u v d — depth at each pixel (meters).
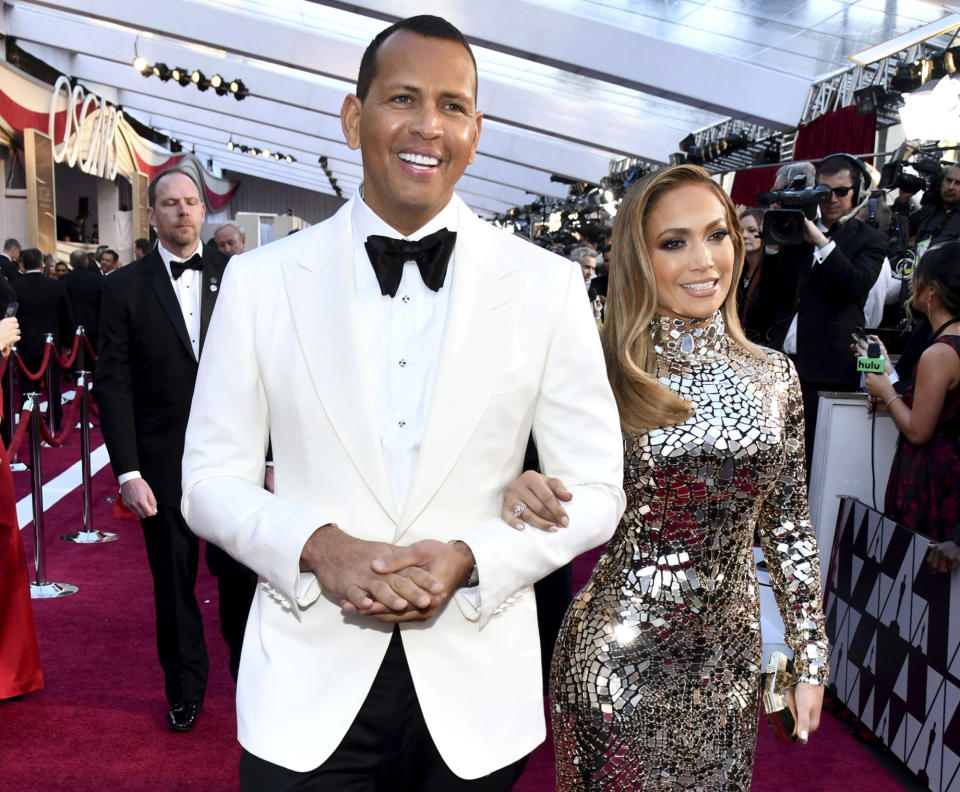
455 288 1.36
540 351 1.38
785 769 2.75
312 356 1.33
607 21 9.45
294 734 1.30
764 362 1.82
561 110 12.83
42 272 8.53
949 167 4.85
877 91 7.79
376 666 1.33
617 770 1.67
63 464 7.39
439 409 1.31
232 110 17.52
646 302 1.76
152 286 2.86
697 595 1.71
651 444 1.72
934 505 2.72
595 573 1.78
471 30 9.38
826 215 3.79
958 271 2.69
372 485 1.31
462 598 1.29
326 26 11.77
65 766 2.75
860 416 3.26
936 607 2.47
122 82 16.98
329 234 1.40
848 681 3.00
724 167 11.09
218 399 1.38
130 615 4.07
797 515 1.82
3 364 3.59
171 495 2.86
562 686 1.75
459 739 1.32
